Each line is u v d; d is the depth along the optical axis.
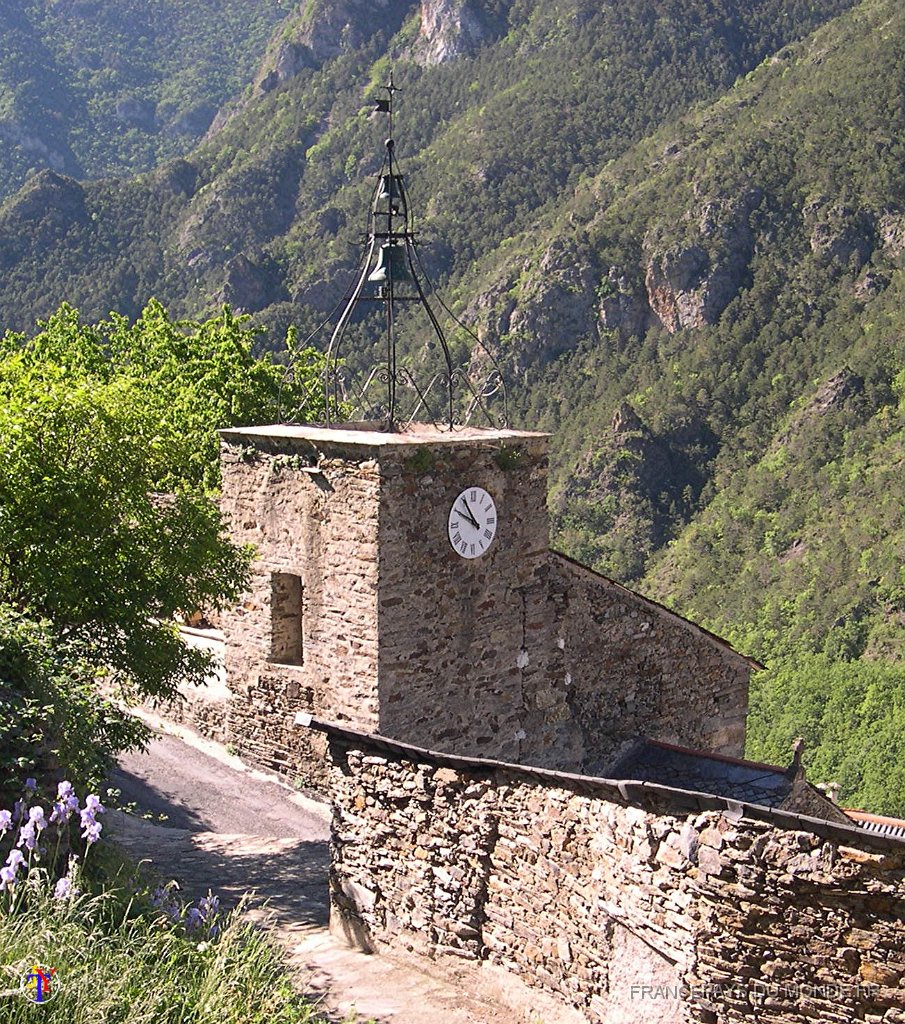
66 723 10.81
